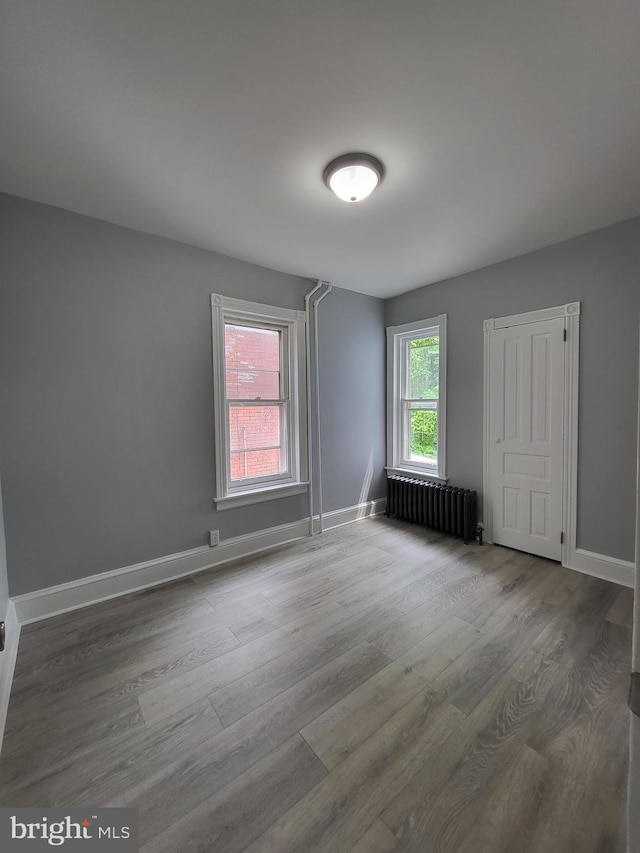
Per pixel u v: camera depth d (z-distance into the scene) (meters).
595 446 2.52
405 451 4.02
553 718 1.41
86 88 1.31
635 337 2.33
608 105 1.42
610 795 1.13
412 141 1.61
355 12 1.08
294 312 3.22
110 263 2.29
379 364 4.01
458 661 1.73
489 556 2.90
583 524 2.60
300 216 2.23
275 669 1.69
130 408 2.39
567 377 2.63
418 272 3.21
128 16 1.08
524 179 1.89
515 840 1.02
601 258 2.44
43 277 2.08
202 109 1.42
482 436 3.19
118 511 2.37
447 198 2.06
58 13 1.07
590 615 2.08
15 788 1.17
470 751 1.28
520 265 2.86
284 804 1.12
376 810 1.10
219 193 1.99
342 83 1.32
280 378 3.26
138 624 2.05
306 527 3.39
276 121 1.49
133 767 1.24
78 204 2.08
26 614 2.05
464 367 3.30
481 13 1.09
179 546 2.63
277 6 1.06
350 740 1.33
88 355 2.23
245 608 2.20
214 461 2.78
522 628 1.97
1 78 1.25
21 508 2.04
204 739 1.34
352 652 1.80
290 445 3.29
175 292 2.55
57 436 2.14
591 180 1.90
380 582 2.50
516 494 2.98
